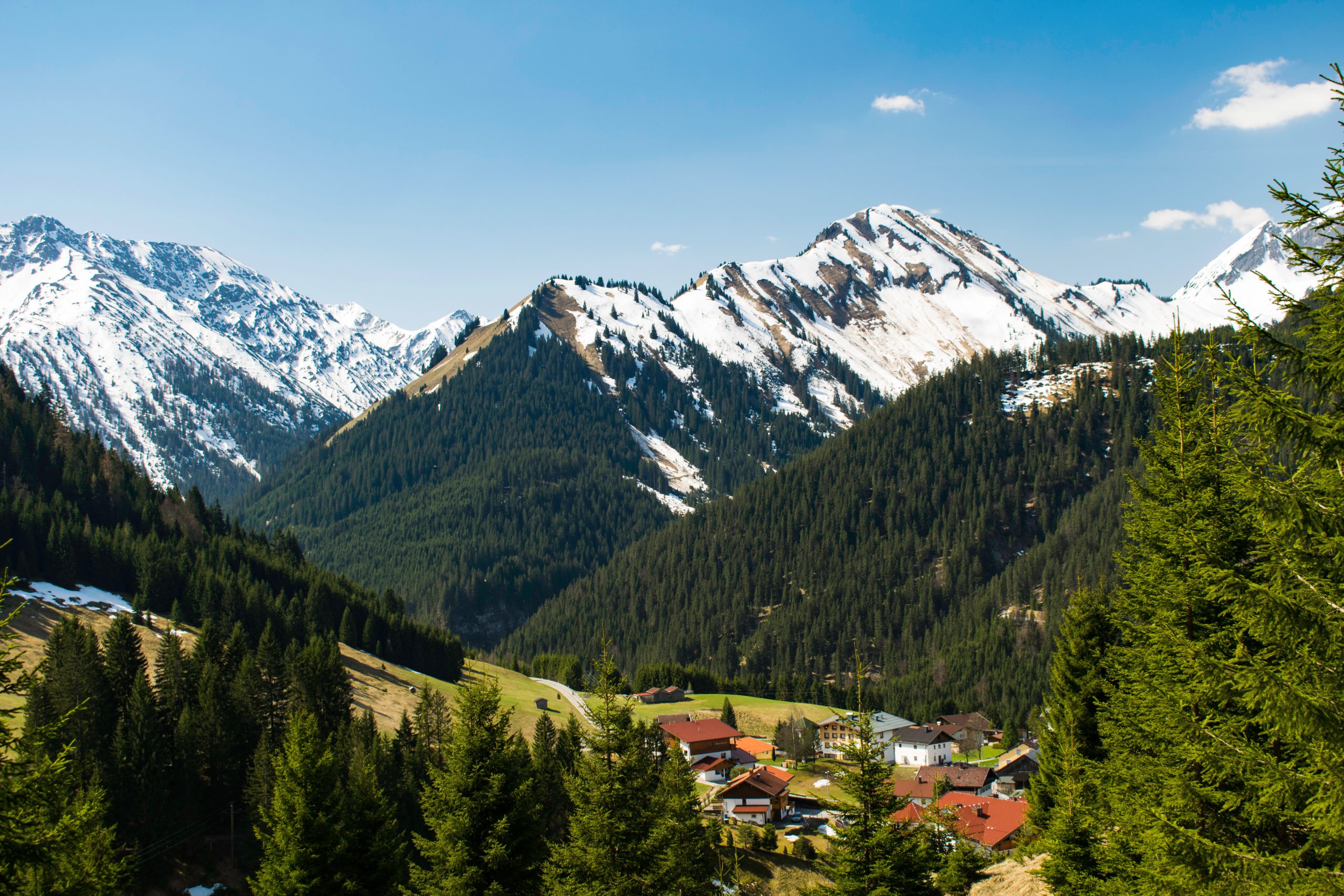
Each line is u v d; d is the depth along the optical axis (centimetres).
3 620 1800
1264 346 1434
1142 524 2480
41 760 1769
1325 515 1368
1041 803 4091
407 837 6025
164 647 7538
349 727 7594
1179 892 1561
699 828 4450
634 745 3019
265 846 3675
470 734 3219
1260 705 1559
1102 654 3728
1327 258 1353
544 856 3152
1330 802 1312
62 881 2225
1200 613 2208
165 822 6044
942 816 4866
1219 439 2189
